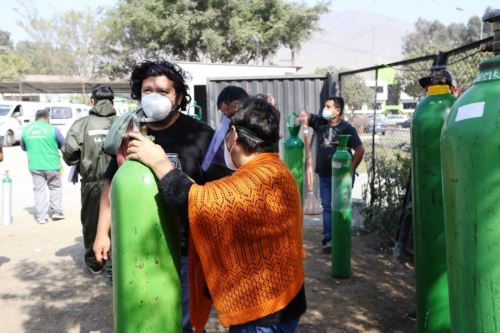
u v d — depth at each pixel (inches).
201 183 117.4
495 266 77.4
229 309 82.1
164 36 1293.1
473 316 80.5
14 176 566.6
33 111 978.7
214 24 1302.9
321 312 175.9
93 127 209.8
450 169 83.3
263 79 382.9
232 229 79.8
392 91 526.3
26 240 286.7
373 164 272.2
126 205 81.8
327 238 245.6
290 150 256.5
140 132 88.6
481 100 79.4
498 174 76.2
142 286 82.7
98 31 2010.3
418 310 131.1
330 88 363.9
